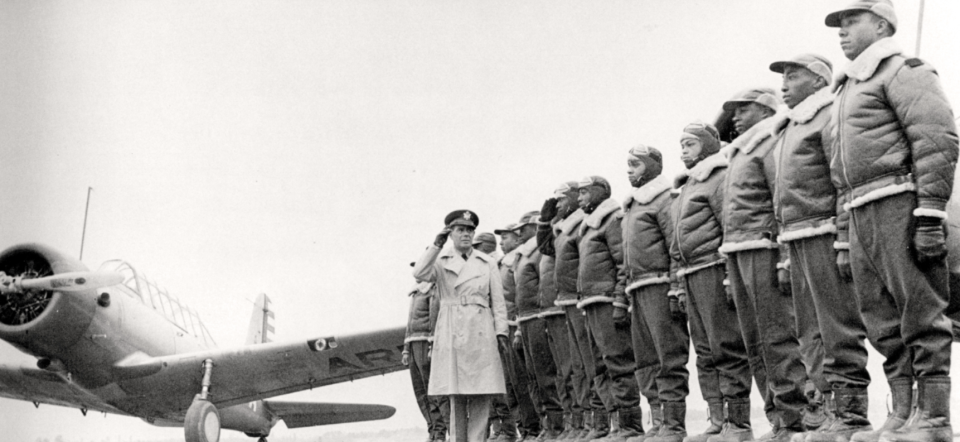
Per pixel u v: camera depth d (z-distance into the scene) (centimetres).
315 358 1599
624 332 721
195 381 1589
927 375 412
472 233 730
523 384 961
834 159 455
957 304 496
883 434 411
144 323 1533
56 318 1329
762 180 552
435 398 926
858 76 445
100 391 1499
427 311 1059
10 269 1337
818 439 465
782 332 539
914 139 414
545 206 835
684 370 654
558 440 844
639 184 698
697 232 606
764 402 573
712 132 630
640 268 666
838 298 475
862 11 452
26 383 1530
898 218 422
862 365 470
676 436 642
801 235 486
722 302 594
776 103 594
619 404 719
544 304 852
